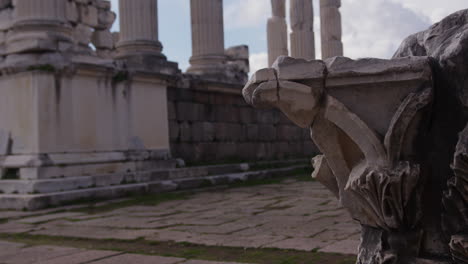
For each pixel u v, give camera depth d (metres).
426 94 3.16
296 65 3.34
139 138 13.91
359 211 3.58
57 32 12.34
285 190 12.96
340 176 3.59
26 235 7.91
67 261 5.91
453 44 3.15
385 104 3.28
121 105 13.56
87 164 12.37
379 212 3.37
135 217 9.21
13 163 11.74
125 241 7.07
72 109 12.30
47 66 11.76
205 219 8.67
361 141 3.30
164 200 11.57
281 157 20.67
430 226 3.36
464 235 3.11
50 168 11.55
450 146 3.25
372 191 3.31
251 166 17.25
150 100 14.37
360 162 3.46
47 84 11.84
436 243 3.35
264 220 8.33
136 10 15.09
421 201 3.33
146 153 13.89
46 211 10.30
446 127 3.26
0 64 12.18
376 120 3.30
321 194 11.77
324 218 8.30
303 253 5.82
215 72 18.02
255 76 3.41
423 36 3.63
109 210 10.23
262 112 19.78
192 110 16.53
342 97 3.34
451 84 3.19
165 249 6.45
